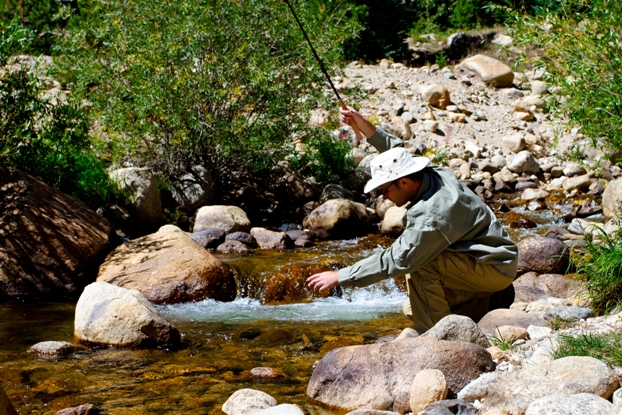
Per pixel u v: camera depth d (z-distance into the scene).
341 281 4.54
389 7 19.16
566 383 3.46
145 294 6.98
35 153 8.70
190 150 10.34
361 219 9.77
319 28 10.92
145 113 9.72
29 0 14.04
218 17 10.10
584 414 3.09
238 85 10.10
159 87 9.58
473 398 3.65
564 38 8.00
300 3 10.72
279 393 4.29
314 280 4.57
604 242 5.89
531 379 3.56
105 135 10.52
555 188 12.05
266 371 4.66
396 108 14.26
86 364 4.98
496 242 4.64
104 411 4.06
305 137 11.34
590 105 8.02
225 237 8.95
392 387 3.86
